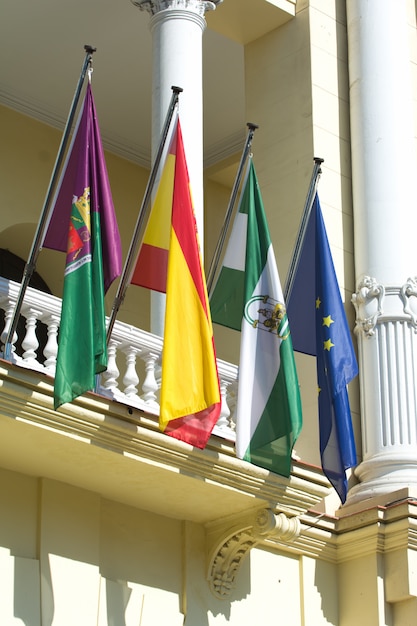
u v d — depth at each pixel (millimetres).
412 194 16234
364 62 16688
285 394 13109
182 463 13000
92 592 13047
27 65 18219
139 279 13055
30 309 12789
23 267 18969
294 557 14703
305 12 16891
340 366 13992
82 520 13242
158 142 14930
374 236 15914
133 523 13703
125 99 18953
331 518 14805
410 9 18016
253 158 16781
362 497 14922
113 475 13117
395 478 14898
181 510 13859
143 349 13375
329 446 13773
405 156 16312
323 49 16797
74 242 12344
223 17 17000
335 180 16281
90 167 12633
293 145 16438
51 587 12789
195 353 12547
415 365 15422
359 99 16578
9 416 12094
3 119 18703
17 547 12773
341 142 16531
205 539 14102
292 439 13000
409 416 15211
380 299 15609
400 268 15766
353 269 16078
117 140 19688
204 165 20203
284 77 16844
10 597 12508
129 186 19828
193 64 15211
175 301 12664
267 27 17141
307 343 14266
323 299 14219
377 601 14445
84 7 17297
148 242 13133
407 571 14383
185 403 12352
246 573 14258
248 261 13547
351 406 15469
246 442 12859
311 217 14492
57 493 13164
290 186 16297
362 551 14664
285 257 15977
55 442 12516
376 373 15414
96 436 12539
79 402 12367
